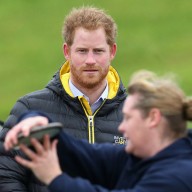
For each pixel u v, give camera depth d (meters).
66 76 18.48
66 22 18.20
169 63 70.25
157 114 13.05
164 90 13.06
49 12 82.38
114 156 14.28
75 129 18.05
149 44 74.31
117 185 13.65
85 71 17.97
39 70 69.06
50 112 18.11
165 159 13.06
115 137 18.20
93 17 17.98
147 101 13.04
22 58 72.19
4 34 78.31
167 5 83.50
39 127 12.70
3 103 59.78
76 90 18.25
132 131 13.16
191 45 74.38
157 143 13.16
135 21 80.38
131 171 13.39
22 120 13.34
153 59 71.19
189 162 12.96
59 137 14.05
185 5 83.56
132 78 13.37
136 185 13.07
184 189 12.73
